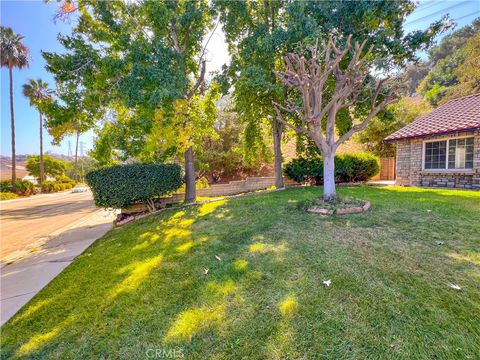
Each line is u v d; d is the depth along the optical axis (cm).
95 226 823
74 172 5084
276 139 1182
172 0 766
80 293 308
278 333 205
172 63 780
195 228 530
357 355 179
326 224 466
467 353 176
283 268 307
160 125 789
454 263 294
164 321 235
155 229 573
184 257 378
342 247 355
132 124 882
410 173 1141
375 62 691
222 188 1373
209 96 1005
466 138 927
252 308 239
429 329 197
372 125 1602
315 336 199
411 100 2448
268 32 895
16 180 2855
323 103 915
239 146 1482
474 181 900
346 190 927
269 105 1048
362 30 817
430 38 848
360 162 1307
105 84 761
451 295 235
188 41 877
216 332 214
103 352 206
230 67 959
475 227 410
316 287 262
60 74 723
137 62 715
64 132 834
